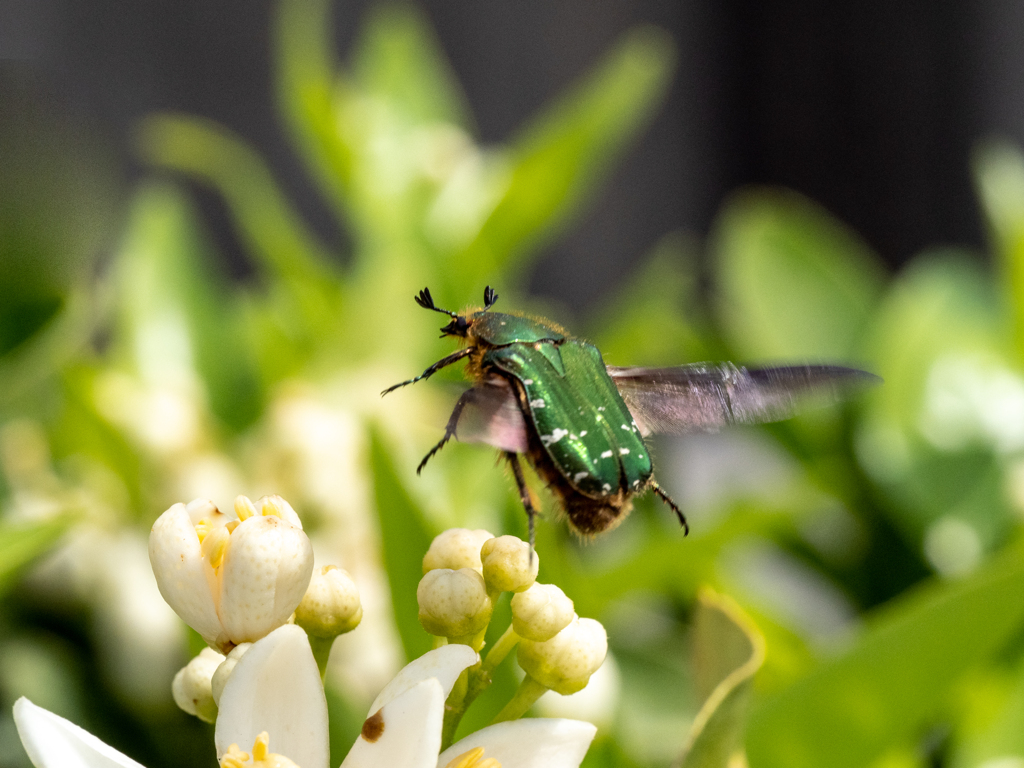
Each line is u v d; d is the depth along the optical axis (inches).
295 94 9.3
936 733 6.7
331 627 5.2
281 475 7.5
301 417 7.7
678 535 7.7
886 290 11.0
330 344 8.9
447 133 9.5
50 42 17.4
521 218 8.9
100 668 7.5
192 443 8.2
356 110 9.6
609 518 5.4
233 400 9.4
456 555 5.3
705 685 5.8
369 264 9.2
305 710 5.0
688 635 8.4
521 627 5.2
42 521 6.0
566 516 5.4
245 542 5.1
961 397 8.4
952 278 10.0
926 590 7.8
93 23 17.9
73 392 8.1
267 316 9.5
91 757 5.0
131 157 18.2
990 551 7.8
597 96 8.6
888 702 6.0
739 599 7.3
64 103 14.4
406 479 6.0
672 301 11.3
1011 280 8.8
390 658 6.9
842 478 8.6
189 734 7.4
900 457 8.2
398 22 10.1
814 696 6.0
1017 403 8.3
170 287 9.5
